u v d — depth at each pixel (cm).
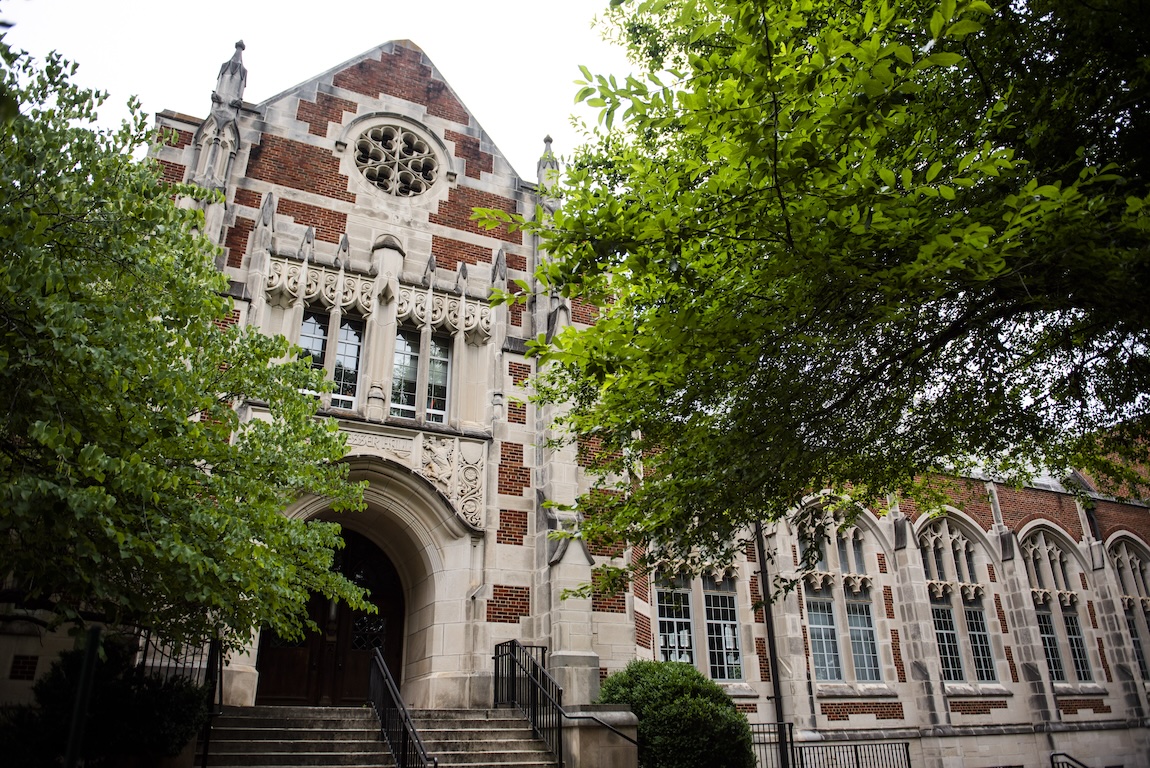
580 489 1558
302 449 1004
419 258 1698
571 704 1329
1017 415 993
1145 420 910
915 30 701
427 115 1852
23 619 968
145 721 891
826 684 2009
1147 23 636
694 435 927
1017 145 727
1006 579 2444
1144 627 2717
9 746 842
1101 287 633
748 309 750
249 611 883
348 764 1035
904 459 1018
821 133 590
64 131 743
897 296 686
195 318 840
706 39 888
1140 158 707
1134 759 2414
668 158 898
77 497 602
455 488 1505
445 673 1382
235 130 1605
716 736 1217
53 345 643
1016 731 2220
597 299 883
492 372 1628
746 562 2006
